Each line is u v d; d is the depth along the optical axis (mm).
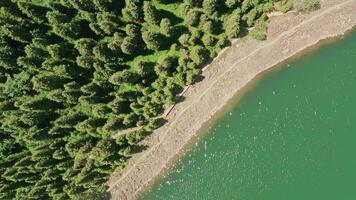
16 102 71562
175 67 75438
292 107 76625
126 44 71062
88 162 76062
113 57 73312
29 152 76125
